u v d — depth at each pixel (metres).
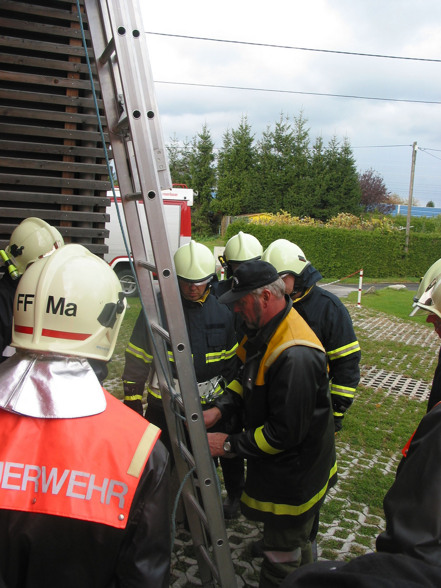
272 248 2.93
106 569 1.08
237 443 2.05
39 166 3.32
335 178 34.72
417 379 7.07
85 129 3.37
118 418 1.16
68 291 1.14
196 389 1.72
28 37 3.19
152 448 1.14
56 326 1.12
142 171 1.56
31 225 2.63
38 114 3.25
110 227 11.11
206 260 2.88
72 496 1.03
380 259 22.55
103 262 1.28
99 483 1.06
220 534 1.88
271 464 2.06
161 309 2.83
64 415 1.07
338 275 22.20
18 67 3.20
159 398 2.83
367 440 4.76
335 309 2.86
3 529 1.02
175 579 2.71
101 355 1.20
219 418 2.29
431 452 1.24
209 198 37.81
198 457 1.78
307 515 2.09
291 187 35.09
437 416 1.31
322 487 2.14
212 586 2.33
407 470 1.28
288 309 2.05
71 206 3.50
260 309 1.98
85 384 1.13
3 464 1.04
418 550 1.13
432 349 9.09
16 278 2.54
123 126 1.77
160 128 1.65
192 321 2.92
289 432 1.92
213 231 37.72
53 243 2.64
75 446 1.06
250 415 2.12
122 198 1.93
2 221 3.38
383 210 43.50
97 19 1.81
